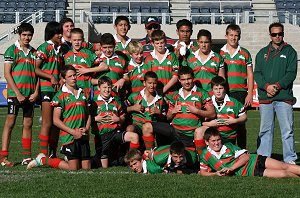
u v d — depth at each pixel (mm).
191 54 9867
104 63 9805
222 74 9836
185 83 9125
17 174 8438
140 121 9656
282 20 35312
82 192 7086
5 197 6828
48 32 10031
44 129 9969
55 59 10047
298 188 7359
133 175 8258
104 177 8078
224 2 38500
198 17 35938
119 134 9391
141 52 9906
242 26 33625
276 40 9609
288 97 9508
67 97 9109
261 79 9680
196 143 8688
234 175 8266
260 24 33562
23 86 9820
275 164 8156
